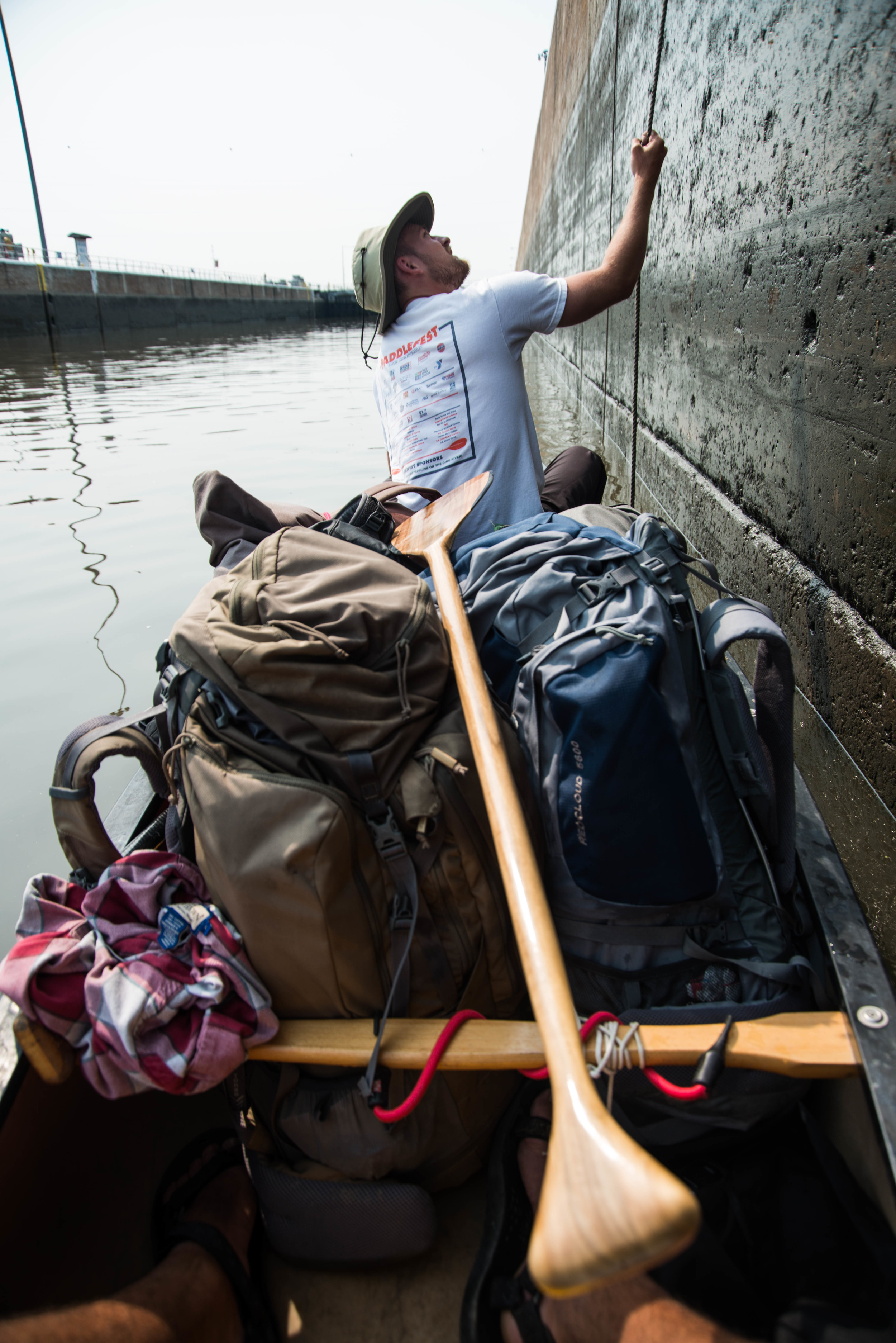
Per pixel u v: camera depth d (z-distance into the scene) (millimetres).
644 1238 576
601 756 1033
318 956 979
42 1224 1018
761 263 2090
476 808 1039
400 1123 1031
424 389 1870
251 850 954
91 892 1027
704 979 1073
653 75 3514
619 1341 787
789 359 1906
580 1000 1104
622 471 5258
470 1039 984
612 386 5926
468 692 1068
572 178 9000
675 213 3236
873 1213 882
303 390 13320
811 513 1794
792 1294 881
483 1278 907
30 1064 1016
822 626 1701
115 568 4438
